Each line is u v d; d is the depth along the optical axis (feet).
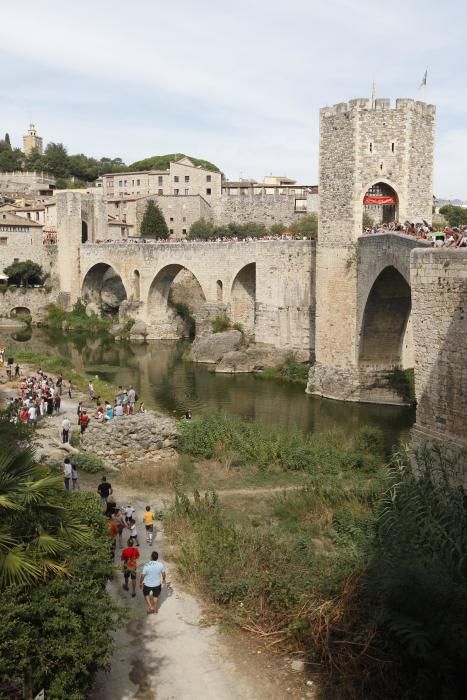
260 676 47.91
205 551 64.85
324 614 51.80
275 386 171.22
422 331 81.76
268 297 195.42
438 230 120.47
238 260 214.48
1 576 39.93
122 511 77.00
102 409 123.75
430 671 44.39
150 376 186.39
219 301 226.79
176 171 403.95
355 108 141.38
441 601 47.24
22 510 43.52
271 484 90.48
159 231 361.71
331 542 70.28
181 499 78.33
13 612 38.52
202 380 180.14
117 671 48.39
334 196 149.69
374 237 136.87
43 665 39.45
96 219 332.60
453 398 76.69
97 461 95.04
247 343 204.13
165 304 271.49
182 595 59.31
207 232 349.00
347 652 47.78
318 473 94.73
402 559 53.11
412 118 142.00
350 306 149.28
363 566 55.36
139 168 481.05
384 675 45.37
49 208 353.10
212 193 402.11
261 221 371.56
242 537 67.46
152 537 71.56
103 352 232.53
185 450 102.42
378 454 105.60
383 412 141.08
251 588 57.57
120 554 66.95
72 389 155.84
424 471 75.00
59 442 106.22
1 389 151.23
